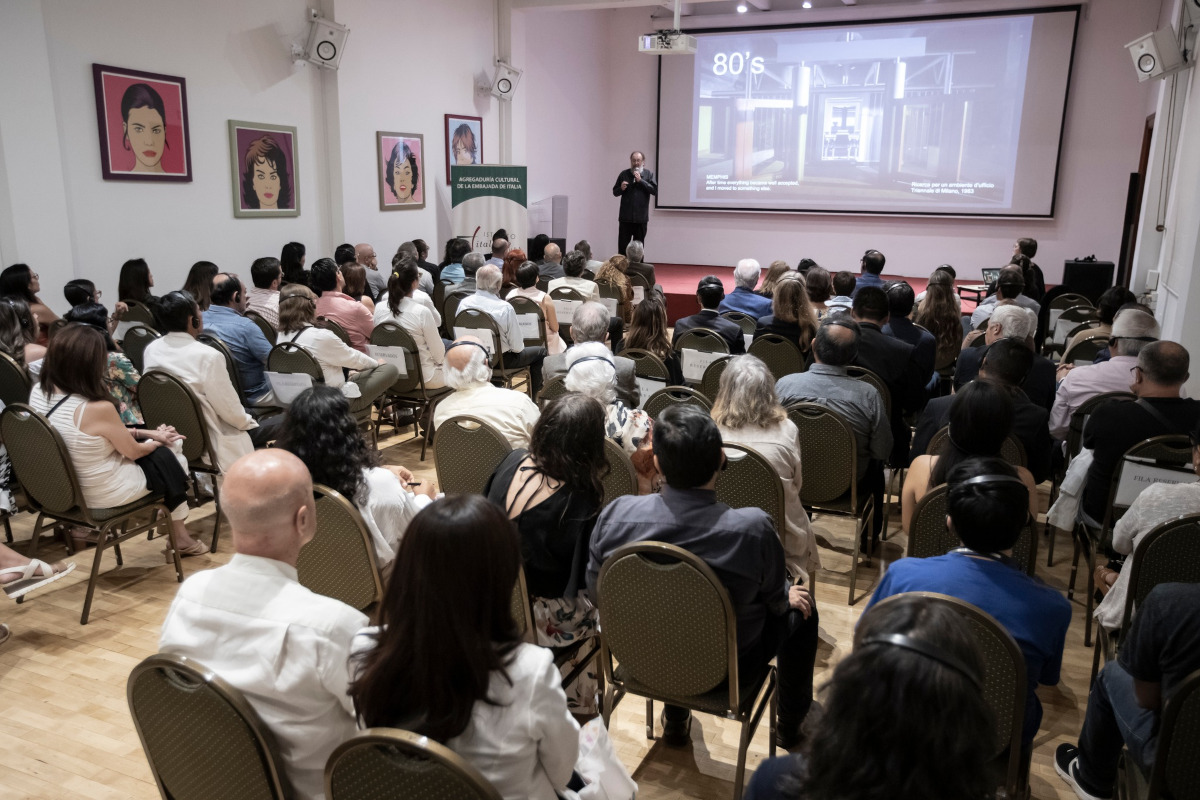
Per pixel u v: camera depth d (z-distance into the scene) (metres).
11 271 4.78
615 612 1.99
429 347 4.99
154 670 1.43
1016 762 1.67
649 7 13.18
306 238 8.27
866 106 12.21
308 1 7.91
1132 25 10.70
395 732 1.16
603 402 2.95
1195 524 2.08
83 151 6.04
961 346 5.60
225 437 3.75
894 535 3.96
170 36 6.62
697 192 13.45
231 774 1.45
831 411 3.12
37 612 3.21
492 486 2.29
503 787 1.26
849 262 12.80
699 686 1.99
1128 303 4.89
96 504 3.12
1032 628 1.69
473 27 10.16
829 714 0.94
